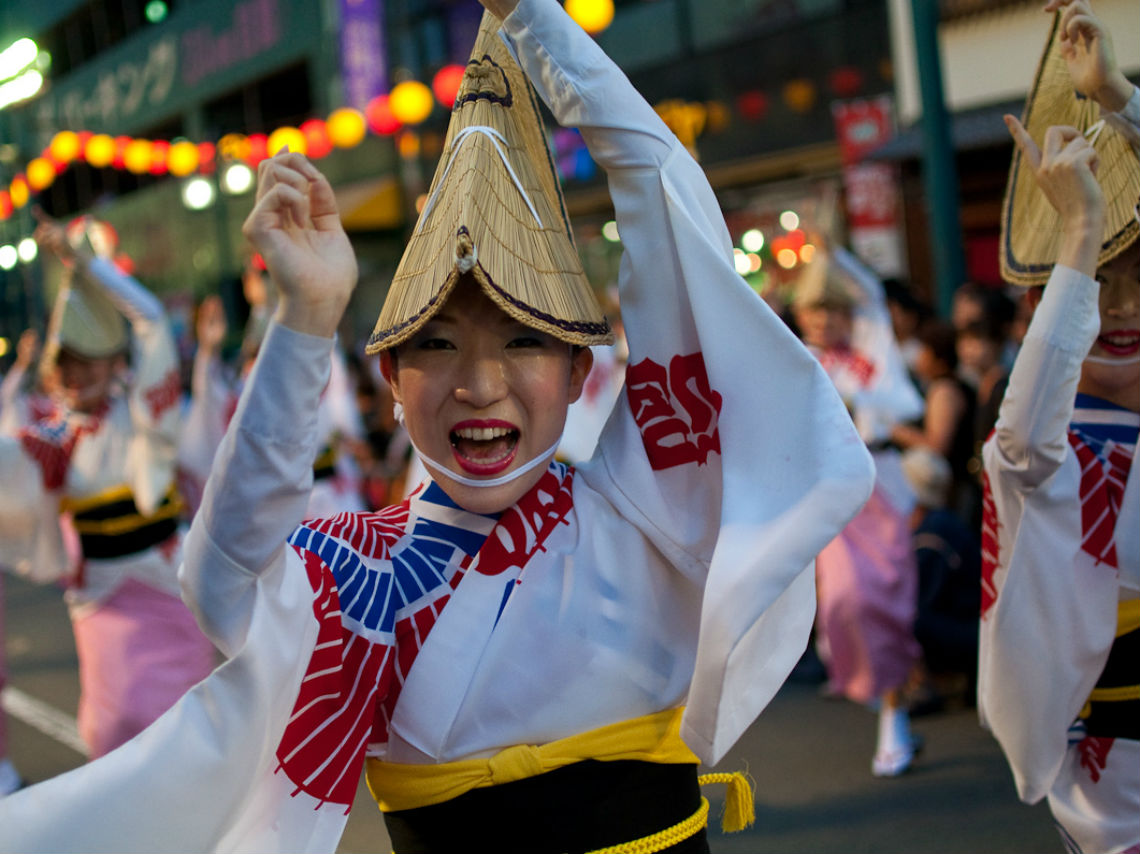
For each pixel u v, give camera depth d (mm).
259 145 10000
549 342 1589
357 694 1548
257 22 17406
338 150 15914
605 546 1640
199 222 18953
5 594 9516
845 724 4738
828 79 10797
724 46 11578
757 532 1469
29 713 5758
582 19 6113
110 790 1392
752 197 11719
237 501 1379
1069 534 2018
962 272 6676
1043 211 2170
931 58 6602
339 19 15297
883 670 4113
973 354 5145
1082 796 2160
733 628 1426
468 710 1564
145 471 4008
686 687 1649
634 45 12383
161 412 4027
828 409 1494
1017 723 2082
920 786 3975
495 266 1518
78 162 22047
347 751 1543
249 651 1407
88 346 4047
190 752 1408
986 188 9289
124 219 21438
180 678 4027
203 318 5066
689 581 1658
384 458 7645
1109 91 1968
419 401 1570
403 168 15086
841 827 3670
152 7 20031
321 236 1422
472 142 1608
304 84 18156
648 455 1670
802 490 1474
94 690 3986
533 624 1581
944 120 6625
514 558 1604
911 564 4207
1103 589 2037
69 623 8031
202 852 1432
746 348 1540
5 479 3996
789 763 4320
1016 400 1927
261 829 1528
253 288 5125
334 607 1535
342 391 5785
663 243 1636
